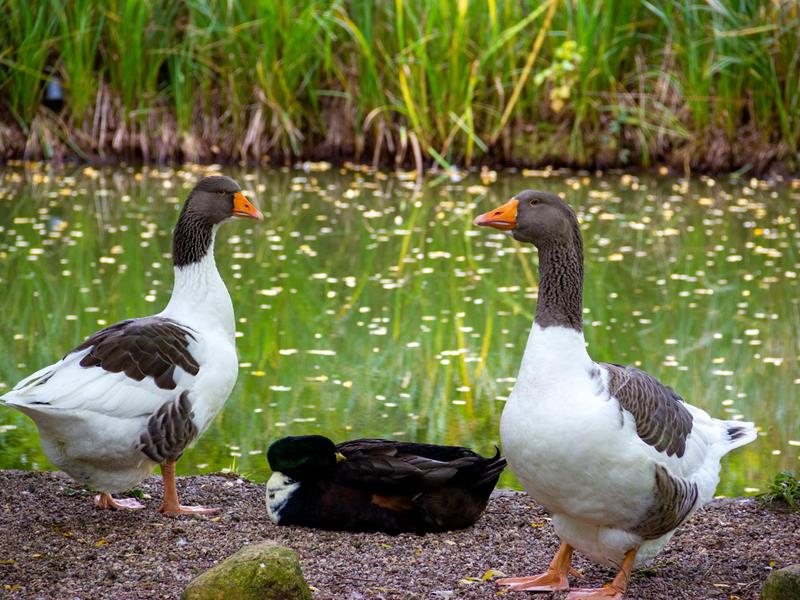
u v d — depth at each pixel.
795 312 13.37
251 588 5.42
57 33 21.75
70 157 21.83
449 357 11.86
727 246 16.11
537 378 5.75
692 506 6.04
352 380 11.14
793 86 20.75
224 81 21.86
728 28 20.70
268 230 16.86
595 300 13.77
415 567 6.41
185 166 21.55
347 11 21.84
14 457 8.99
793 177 20.83
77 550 6.55
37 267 14.62
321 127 22.25
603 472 5.63
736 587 6.23
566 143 21.59
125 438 6.91
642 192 19.62
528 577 6.23
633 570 6.50
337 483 7.01
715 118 21.20
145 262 14.96
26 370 11.05
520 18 21.33
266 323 12.79
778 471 9.02
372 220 17.55
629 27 21.33
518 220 5.98
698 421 6.35
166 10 21.69
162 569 6.25
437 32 21.09
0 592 5.90
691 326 12.87
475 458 7.17
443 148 21.41
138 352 7.01
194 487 8.02
